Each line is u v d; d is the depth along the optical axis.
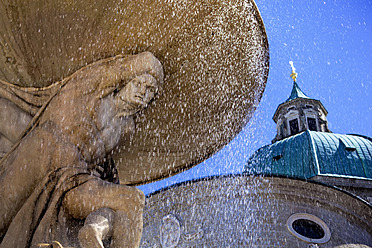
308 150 39.91
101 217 4.53
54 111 5.28
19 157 4.96
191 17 6.15
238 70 6.98
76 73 5.73
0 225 4.88
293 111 52.72
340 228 21.81
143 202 4.78
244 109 7.49
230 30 6.46
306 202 22.72
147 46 6.30
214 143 7.57
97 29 5.97
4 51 6.00
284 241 21.83
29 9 5.68
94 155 5.37
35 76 6.16
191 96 7.03
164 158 7.38
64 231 4.63
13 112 5.71
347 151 39.44
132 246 4.62
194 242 22.00
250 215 22.58
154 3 5.84
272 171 39.75
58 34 5.95
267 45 6.76
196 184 23.17
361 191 36.88
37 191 4.78
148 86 6.02
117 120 5.79
